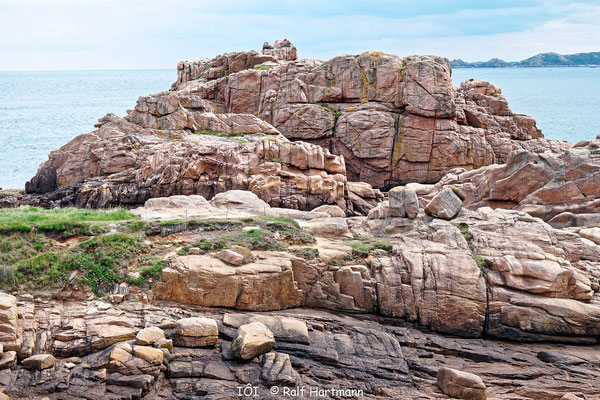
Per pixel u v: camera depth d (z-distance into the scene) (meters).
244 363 14.20
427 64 41.59
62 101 191.75
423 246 19.06
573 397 13.73
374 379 14.40
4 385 12.49
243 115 41.88
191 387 13.38
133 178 35.19
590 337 16.86
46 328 14.44
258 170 33.50
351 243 19.61
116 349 13.69
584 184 23.70
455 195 21.33
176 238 19.16
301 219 23.17
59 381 12.87
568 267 17.80
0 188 42.41
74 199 34.62
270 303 17.19
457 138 41.34
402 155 41.78
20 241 17.56
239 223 20.42
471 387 13.79
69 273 16.56
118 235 18.12
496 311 17.09
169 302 16.59
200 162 33.88
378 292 17.70
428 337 16.72
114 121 41.16
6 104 182.12
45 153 84.75
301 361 14.67
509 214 21.23
